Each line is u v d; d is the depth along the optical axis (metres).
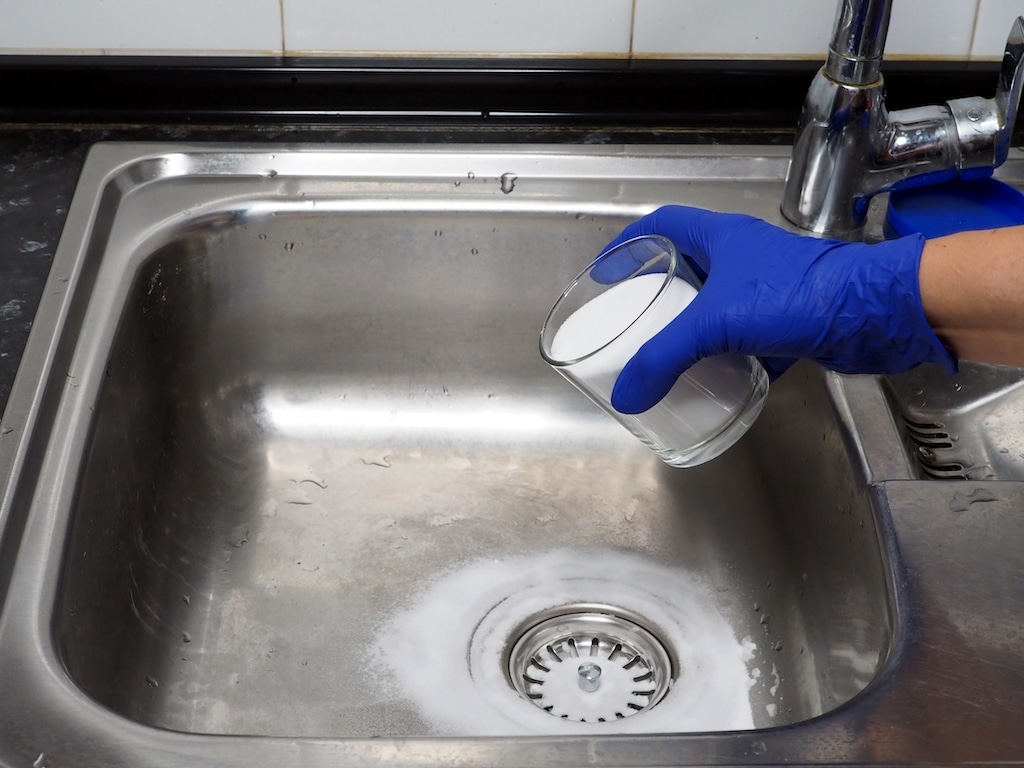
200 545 0.83
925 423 0.80
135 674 0.69
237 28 0.93
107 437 0.69
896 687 0.52
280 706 0.72
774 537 0.81
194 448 0.88
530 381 0.96
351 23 0.93
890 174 0.78
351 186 0.89
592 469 0.92
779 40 0.95
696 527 0.86
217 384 0.92
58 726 0.48
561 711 0.74
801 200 0.82
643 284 0.62
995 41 0.96
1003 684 0.52
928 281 0.56
